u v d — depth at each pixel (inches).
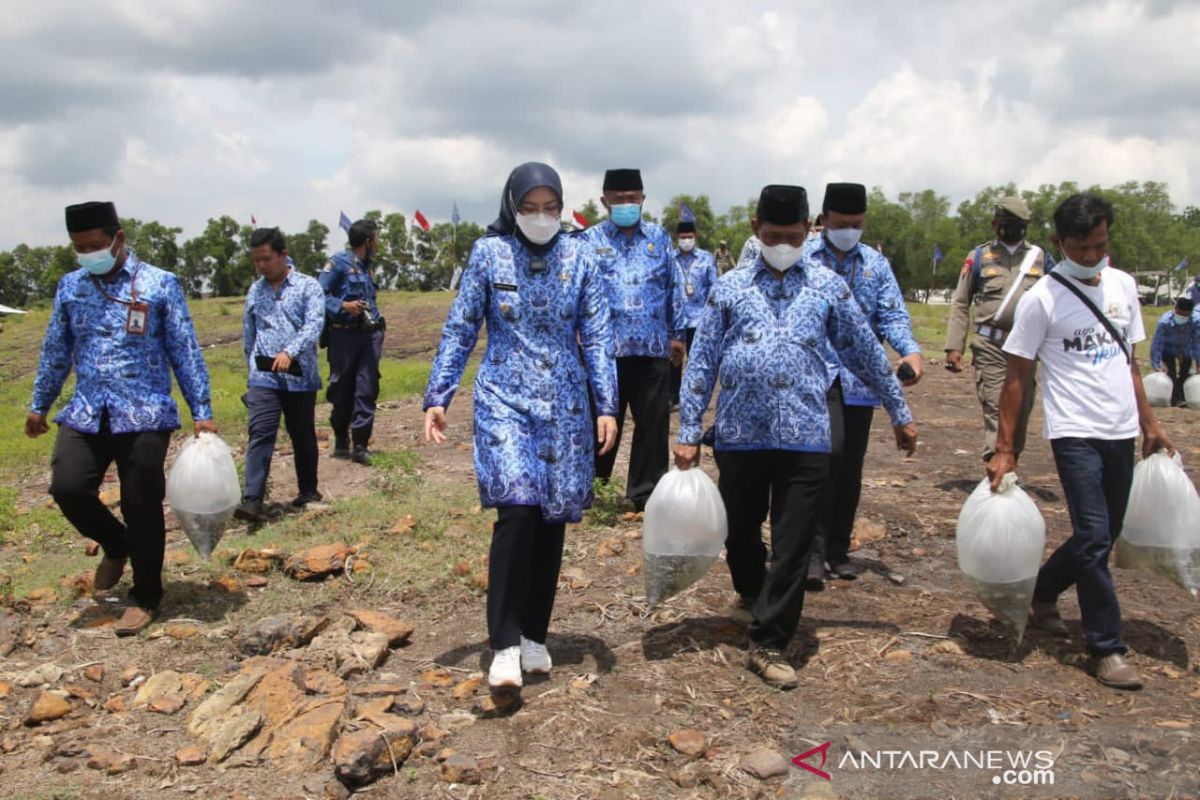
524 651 161.9
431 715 149.2
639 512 263.6
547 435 152.6
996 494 163.3
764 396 157.8
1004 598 160.6
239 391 594.2
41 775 133.8
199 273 2930.6
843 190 194.9
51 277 3371.1
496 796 127.3
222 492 197.2
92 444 185.6
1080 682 158.7
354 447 338.6
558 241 156.2
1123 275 165.2
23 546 252.2
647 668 164.7
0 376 915.4
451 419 444.1
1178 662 166.6
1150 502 168.7
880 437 394.3
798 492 157.8
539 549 160.2
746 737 141.3
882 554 230.8
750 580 178.5
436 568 217.9
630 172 256.5
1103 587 157.2
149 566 188.1
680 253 392.5
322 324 270.1
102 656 174.7
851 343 160.7
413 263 2982.3
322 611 195.6
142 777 133.0
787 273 159.2
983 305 273.1
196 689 157.8
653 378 259.8
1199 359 510.3
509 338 153.1
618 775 131.6
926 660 167.3
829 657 168.1
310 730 139.6
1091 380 159.5
